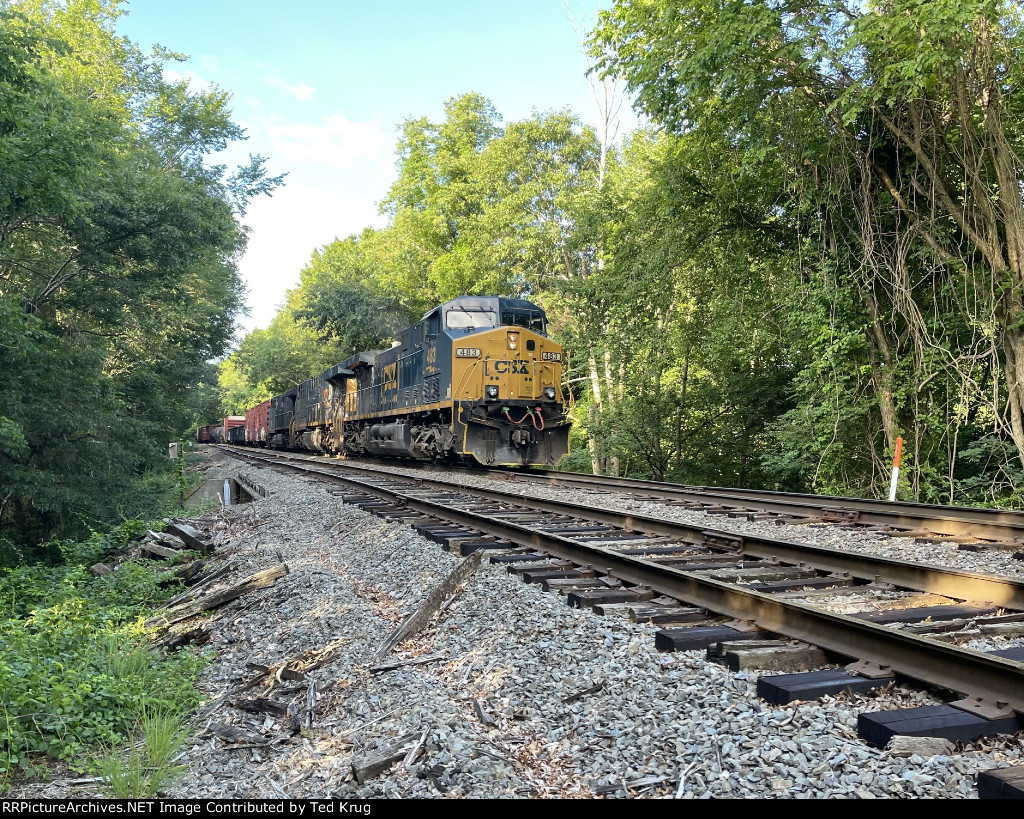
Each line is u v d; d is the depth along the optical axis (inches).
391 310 1672.0
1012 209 517.7
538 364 781.3
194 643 279.0
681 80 570.9
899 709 138.0
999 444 562.6
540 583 260.7
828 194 599.8
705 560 299.3
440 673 199.5
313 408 1454.2
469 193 1429.6
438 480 633.6
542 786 132.3
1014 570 277.3
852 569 267.6
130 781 153.6
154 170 898.1
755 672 170.9
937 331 585.9
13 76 552.1
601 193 860.0
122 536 581.6
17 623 303.1
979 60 509.4
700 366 902.4
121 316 847.1
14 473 627.2
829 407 605.9
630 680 168.4
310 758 159.0
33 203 585.9
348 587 297.9
